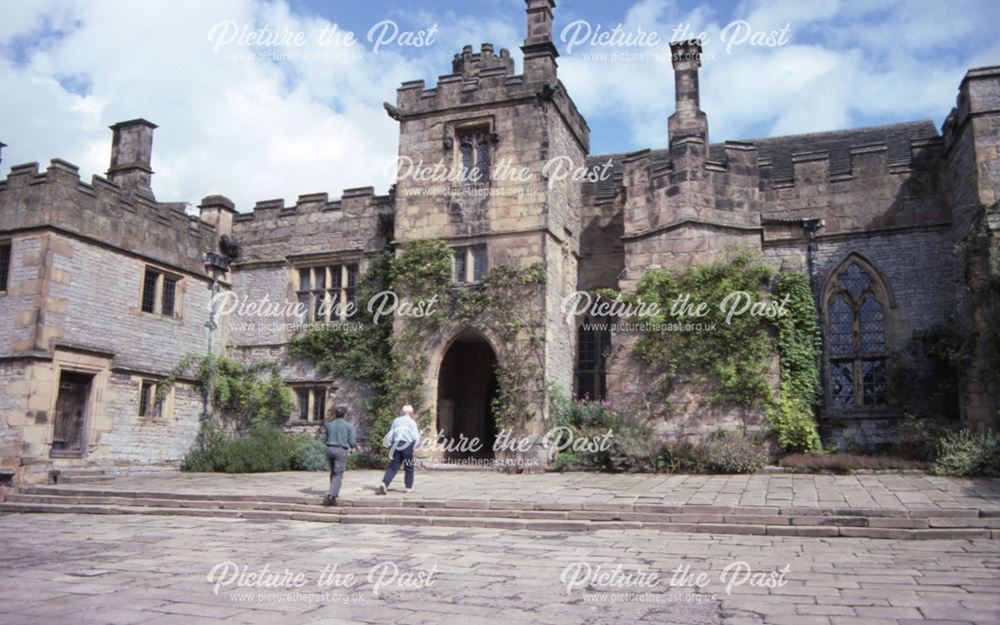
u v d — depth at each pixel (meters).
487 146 18.52
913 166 16.95
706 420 15.98
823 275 17.22
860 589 6.40
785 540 8.95
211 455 18.81
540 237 17.47
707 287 16.31
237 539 9.65
